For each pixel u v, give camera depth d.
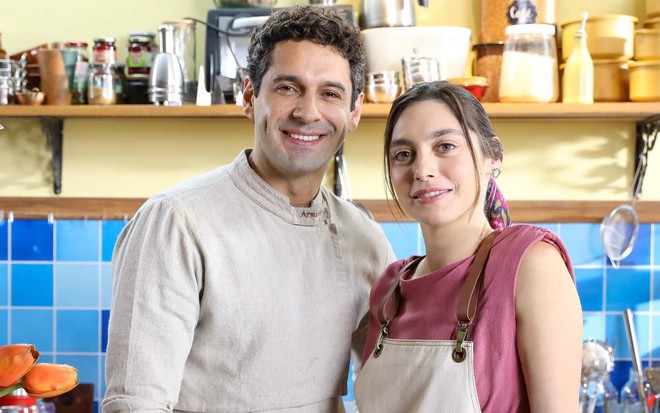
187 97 2.47
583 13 2.43
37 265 2.60
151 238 1.45
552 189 2.56
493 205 1.85
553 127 2.56
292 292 1.51
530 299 1.31
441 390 1.34
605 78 2.41
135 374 1.39
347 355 1.58
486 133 1.42
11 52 2.58
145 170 2.58
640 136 2.52
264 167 1.54
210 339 1.47
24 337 2.62
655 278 2.58
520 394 1.34
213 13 2.42
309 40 1.48
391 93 2.34
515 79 2.36
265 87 1.50
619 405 2.44
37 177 2.59
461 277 1.39
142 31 2.54
